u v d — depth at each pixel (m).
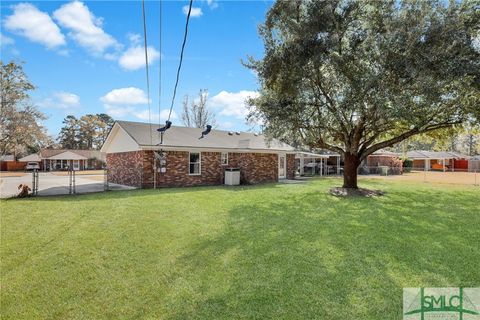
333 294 3.73
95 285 4.09
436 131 13.09
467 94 9.62
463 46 8.48
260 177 19.05
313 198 11.47
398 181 20.55
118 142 17.94
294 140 12.77
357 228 6.84
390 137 14.70
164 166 15.72
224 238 6.11
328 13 9.52
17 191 14.18
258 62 11.23
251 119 12.75
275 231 6.62
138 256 5.14
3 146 31.64
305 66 10.10
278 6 9.92
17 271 4.52
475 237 6.10
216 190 14.23
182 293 3.84
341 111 10.84
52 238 6.12
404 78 9.00
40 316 3.36
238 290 3.88
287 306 3.47
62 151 45.25
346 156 13.52
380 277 4.19
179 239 6.07
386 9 9.47
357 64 9.88
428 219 7.77
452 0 8.61
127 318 3.31
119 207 9.49
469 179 22.70
